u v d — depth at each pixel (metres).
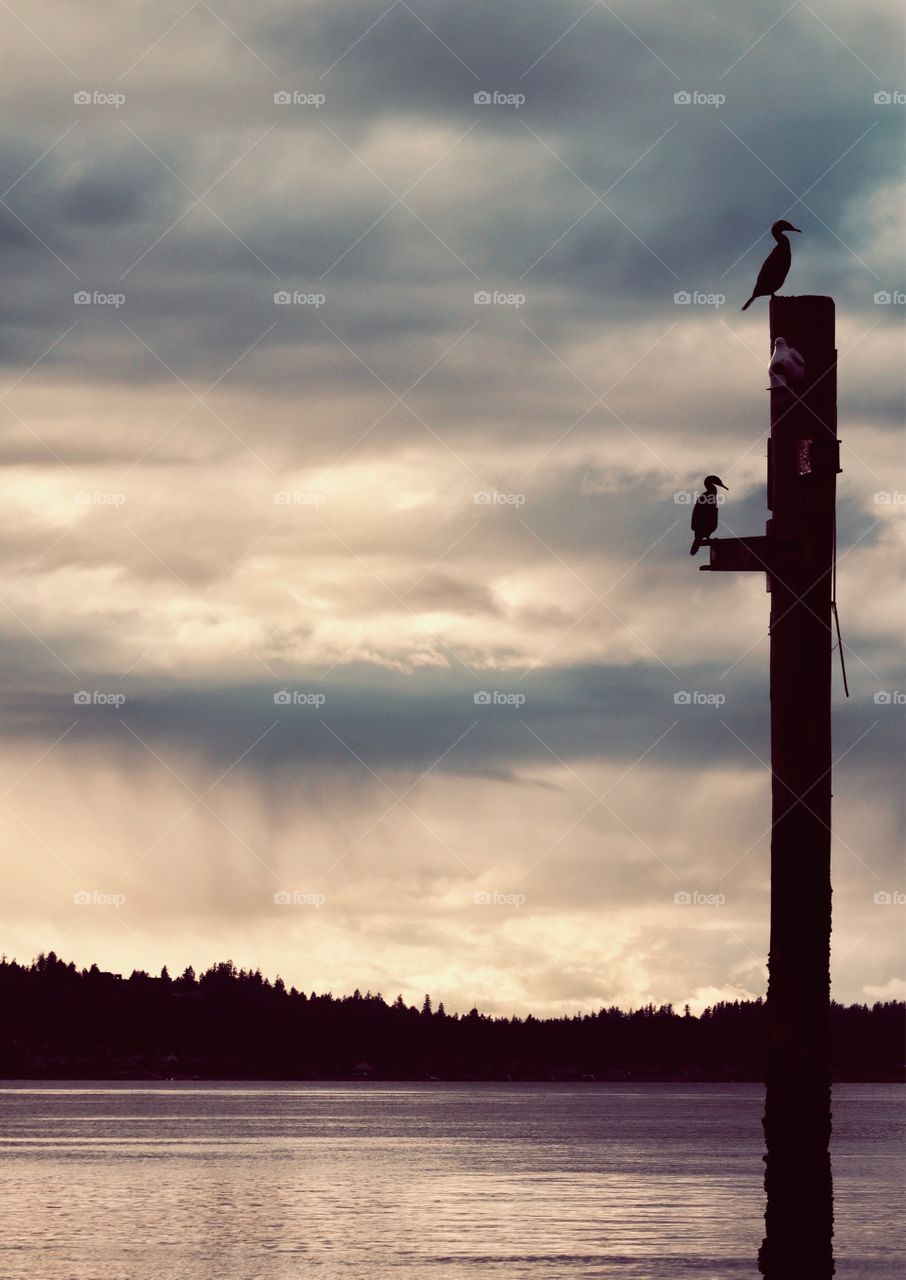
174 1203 98.62
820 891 16.19
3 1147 159.12
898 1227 81.50
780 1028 16.06
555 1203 98.31
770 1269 15.78
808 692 16.39
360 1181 115.81
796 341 16.81
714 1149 160.25
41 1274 66.12
